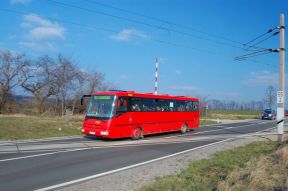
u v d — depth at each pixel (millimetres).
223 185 9406
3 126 25000
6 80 50688
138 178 11258
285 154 14211
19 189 9461
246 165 13172
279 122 23484
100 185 10172
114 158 15109
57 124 29250
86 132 22500
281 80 23516
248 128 38750
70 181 10562
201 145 20734
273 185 9609
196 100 31906
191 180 10664
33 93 52656
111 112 21875
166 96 27328
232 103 105312
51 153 15781
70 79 53156
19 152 15883
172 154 16719
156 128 25828
